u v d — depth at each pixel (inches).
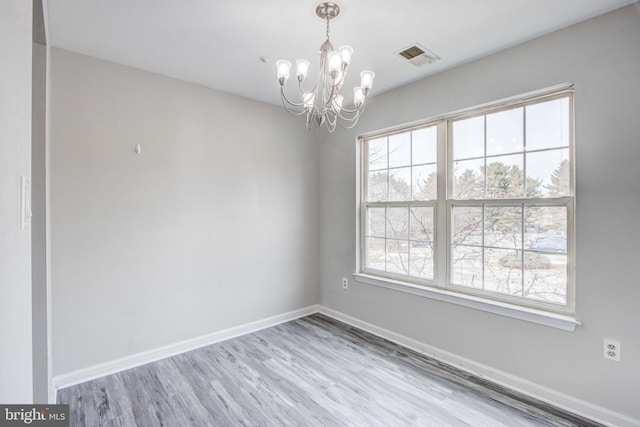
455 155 106.5
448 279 107.4
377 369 100.1
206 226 118.3
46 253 68.5
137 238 103.0
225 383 92.2
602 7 72.4
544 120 87.5
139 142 103.0
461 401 83.9
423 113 110.6
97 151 95.4
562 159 84.5
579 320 78.9
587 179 77.5
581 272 78.7
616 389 73.8
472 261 102.0
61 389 88.7
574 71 79.0
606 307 75.2
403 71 105.0
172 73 106.8
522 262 91.3
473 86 97.7
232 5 71.4
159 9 72.7
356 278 135.6
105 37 84.6
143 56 95.1
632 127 71.5
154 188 106.2
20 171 24.0
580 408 78.5
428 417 77.7
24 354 25.5
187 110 113.4
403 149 121.5
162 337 108.2
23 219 25.3
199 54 94.0
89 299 94.5
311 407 81.7
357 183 135.9
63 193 90.0
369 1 70.1
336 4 71.2
